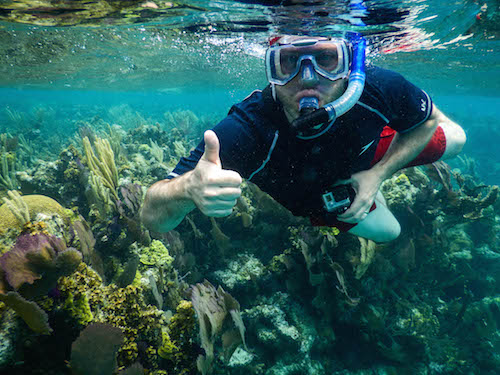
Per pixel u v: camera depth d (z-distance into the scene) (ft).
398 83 2.51
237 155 2.33
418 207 9.16
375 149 2.69
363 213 2.57
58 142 20.56
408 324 7.92
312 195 2.59
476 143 37.99
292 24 9.00
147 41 14.87
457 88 41.45
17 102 82.69
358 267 6.97
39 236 3.38
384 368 7.88
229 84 38.42
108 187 7.39
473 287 10.69
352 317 7.68
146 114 43.27
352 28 9.62
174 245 7.11
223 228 8.00
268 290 7.47
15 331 3.25
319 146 2.33
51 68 24.36
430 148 2.85
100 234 5.90
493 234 11.73
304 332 7.08
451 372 8.41
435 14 10.32
